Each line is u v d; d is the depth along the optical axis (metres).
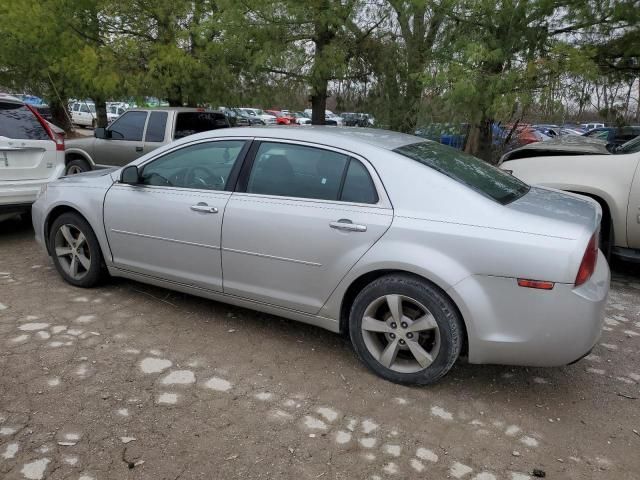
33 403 3.04
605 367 3.77
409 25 9.16
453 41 8.11
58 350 3.65
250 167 3.85
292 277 3.62
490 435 2.95
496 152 9.80
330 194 3.51
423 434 2.93
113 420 2.92
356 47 9.92
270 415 3.03
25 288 4.77
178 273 4.17
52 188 4.87
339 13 9.05
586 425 3.08
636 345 4.14
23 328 3.97
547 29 8.13
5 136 6.01
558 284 2.90
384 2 9.06
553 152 6.04
